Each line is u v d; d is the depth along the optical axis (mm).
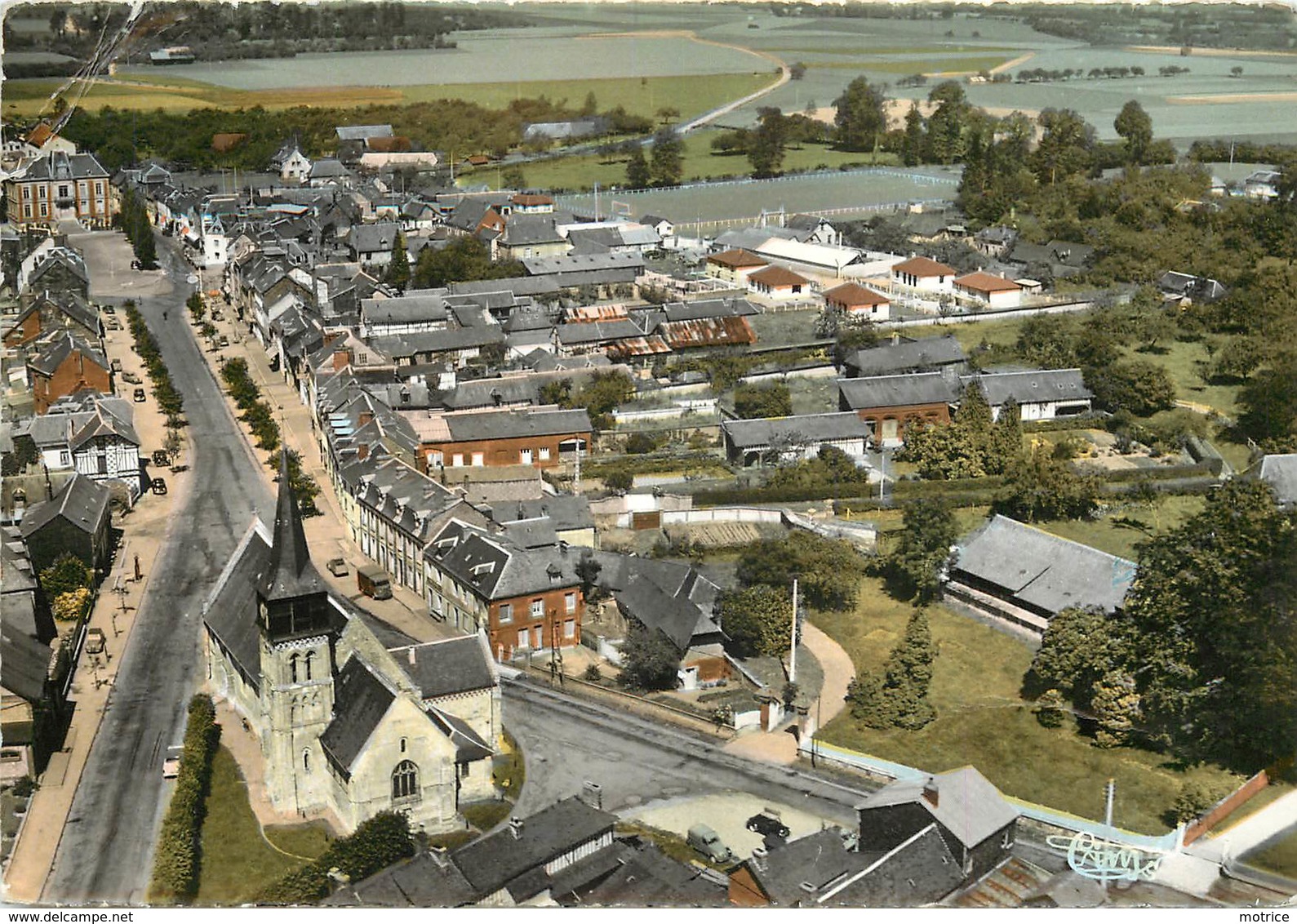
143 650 169500
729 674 166625
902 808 121938
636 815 134000
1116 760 147000
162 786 138750
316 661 131750
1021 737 151625
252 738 146250
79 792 137625
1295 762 144625
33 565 179375
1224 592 150500
